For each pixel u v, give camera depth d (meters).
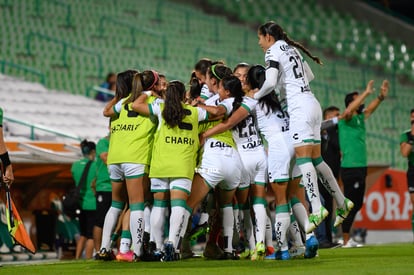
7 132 50.47
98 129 56.44
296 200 28.50
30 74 68.12
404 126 81.06
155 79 29.09
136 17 84.81
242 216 31.11
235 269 23.53
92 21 79.94
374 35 97.88
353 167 40.91
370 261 26.30
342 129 41.12
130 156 28.39
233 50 86.12
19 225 27.59
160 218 28.42
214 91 29.14
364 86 87.38
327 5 100.69
